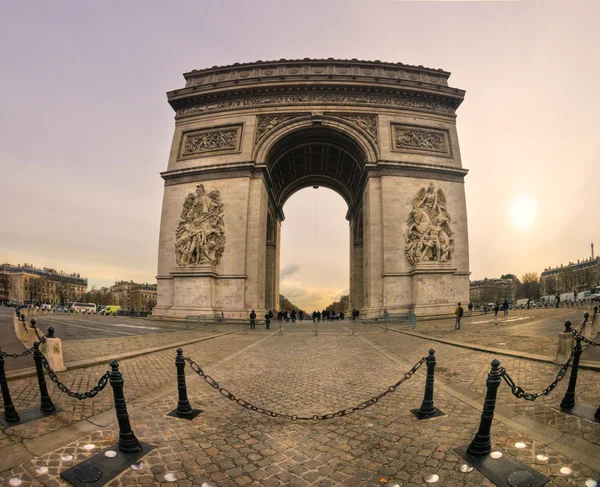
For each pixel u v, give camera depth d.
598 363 12.33
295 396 10.93
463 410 9.09
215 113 52.59
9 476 6.01
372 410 9.45
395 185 47.84
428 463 6.45
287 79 51.31
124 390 11.25
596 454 6.41
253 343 24.52
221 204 48.25
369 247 47.53
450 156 50.81
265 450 7.16
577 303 57.28
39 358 8.92
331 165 66.06
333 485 5.85
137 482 5.94
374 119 51.03
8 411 8.16
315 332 29.92
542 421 8.02
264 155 50.09
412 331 29.34
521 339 19.28
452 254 46.50
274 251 67.44
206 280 44.72
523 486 5.55
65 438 7.52
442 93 51.56
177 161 51.97
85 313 72.31
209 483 5.93
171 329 33.38
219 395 11.07
